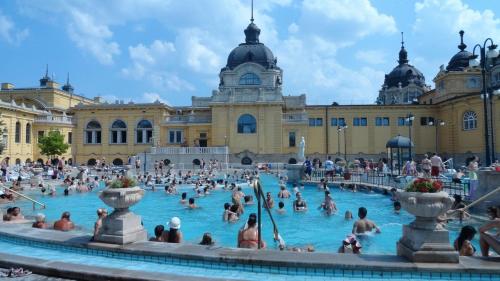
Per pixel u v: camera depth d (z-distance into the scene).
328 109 57.84
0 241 9.66
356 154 56.84
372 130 57.03
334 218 17.12
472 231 8.78
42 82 76.44
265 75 57.88
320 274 7.11
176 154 50.12
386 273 6.91
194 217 17.89
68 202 23.31
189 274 7.20
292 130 54.81
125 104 57.78
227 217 16.56
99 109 58.38
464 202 16.12
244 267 7.41
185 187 30.64
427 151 55.56
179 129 57.25
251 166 49.47
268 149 53.78
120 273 7.07
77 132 58.91
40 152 54.94
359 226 12.84
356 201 22.52
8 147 49.44
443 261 6.98
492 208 11.34
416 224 7.31
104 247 8.34
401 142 32.59
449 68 57.19
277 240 10.20
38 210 20.38
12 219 12.68
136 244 8.49
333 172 33.44
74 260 8.02
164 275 6.91
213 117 54.84
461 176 23.80
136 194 8.74
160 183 31.98
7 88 67.19
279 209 18.52
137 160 46.91
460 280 6.73
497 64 49.78
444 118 54.34
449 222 14.34
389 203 21.64
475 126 47.66
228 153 51.91
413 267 6.85
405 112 56.62
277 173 41.56
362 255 7.56
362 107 57.16
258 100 53.94
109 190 8.52
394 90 75.44
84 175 33.75
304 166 34.41
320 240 13.19
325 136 57.41
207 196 25.50
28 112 53.78
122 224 8.54
